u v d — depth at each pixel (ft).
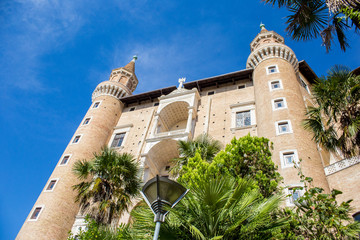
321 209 37.37
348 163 67.82
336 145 47.67
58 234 87.92
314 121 50.47
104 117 126.82
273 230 32.09
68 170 102.22
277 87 97.25
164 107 116.78
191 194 34.99
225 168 49.96
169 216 34.14
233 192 34.53
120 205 55.88
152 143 102.32
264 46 114.01
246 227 31.42
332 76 49.42
